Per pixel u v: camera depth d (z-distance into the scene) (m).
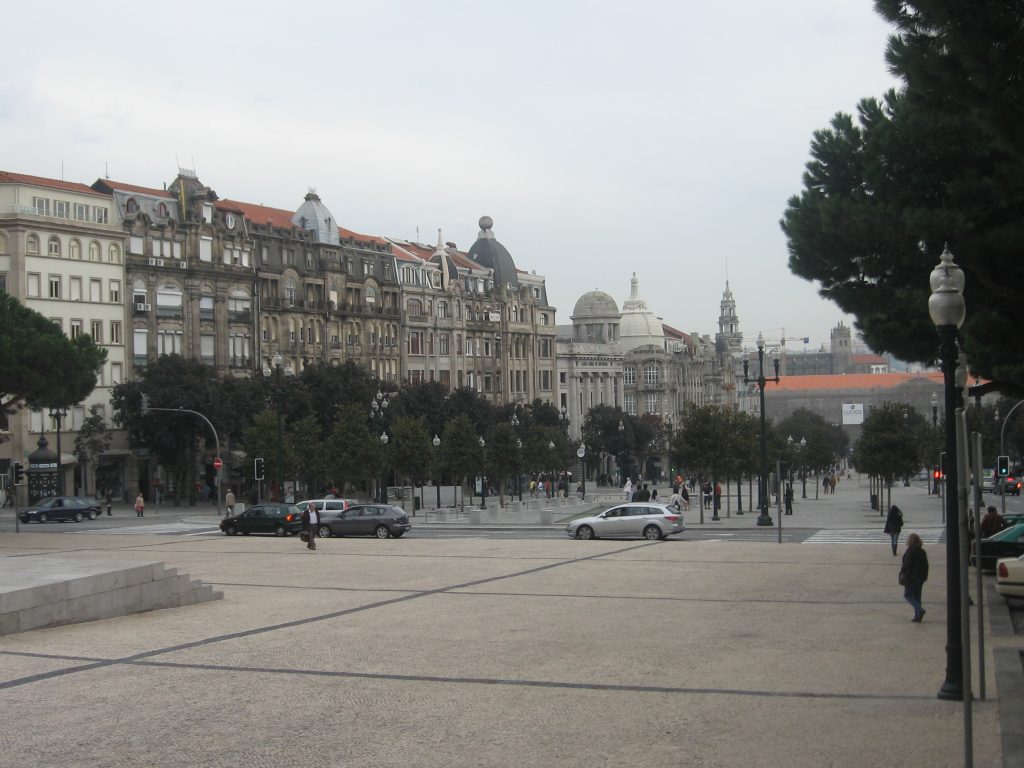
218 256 110.25
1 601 25.48
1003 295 29.00
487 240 161.88
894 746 15.12
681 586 33.91
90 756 15.02
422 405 116.94
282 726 16.58
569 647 23.11
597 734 15.95
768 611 28.34
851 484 175.62
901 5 22.27
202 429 96.06
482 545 51.50
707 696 18.34
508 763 14.52
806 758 14.57
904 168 30.70
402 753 15.05
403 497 96.56
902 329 31.47
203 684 19.64
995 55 20.08
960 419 15.09
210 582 36.31
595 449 154.75
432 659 21.86
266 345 115.88
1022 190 28.23
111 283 101.00
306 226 124.88
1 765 14.62
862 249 30.92
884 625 25.84
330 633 25.20
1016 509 84.12
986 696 18.14
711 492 95.00
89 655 22.70
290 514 61.78
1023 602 29.27
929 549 48.19
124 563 30.23
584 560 42.78
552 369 168.00
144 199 105.81
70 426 97.38
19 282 93.19
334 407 103.62
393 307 133.75
